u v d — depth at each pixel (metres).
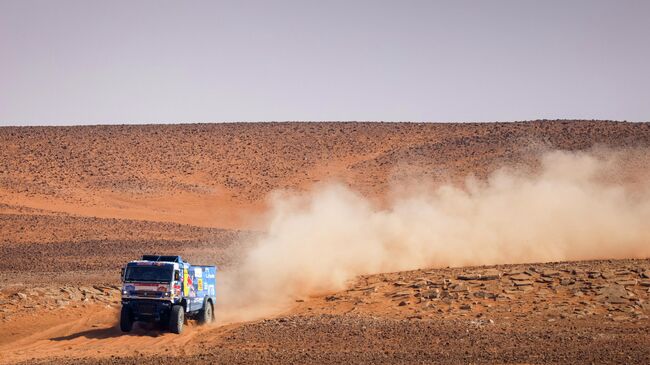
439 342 50.03
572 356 44.22
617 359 43.03
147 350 50.31
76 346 52.53
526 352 45.81
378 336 52.59
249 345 50.81
